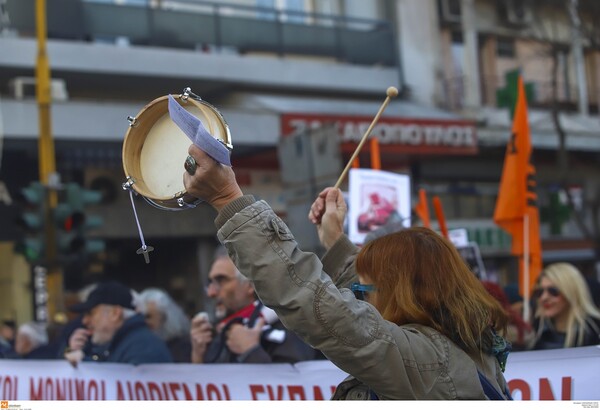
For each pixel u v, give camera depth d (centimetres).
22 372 511
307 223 1127
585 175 2141
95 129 1450
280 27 1750
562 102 2070
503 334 249
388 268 239
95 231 1562
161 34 1614
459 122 1755
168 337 603
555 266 475
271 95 1711
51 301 1016
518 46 2066
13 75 1492
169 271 1691
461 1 1969
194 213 1661
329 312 206
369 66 1841
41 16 1205
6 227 1473
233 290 477
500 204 589
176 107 204
